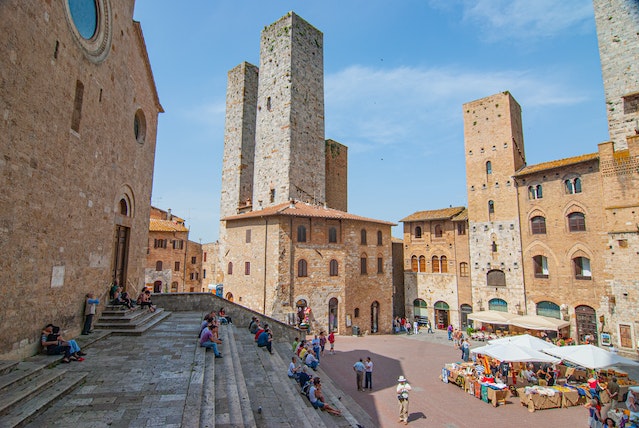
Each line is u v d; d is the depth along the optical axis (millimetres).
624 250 30984
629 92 33781
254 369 18016
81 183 16094
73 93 15000
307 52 48594
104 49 18000
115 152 20016
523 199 40594
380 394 21828
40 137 12742
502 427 17562
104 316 19031
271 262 38062
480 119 45531
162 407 9555
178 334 18969
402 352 33094
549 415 19031
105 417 8875
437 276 50312
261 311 38000
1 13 10625
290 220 38750
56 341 13281
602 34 36000
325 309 39781
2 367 10164
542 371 24125
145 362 13617
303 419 12633
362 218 44531
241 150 51562
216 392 12047
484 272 43188
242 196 51031
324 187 48656
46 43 12906
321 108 49656
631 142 31188
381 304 45875
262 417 12672
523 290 39594
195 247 68125
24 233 12016
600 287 33812
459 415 18938
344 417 16062
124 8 20516
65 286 14992
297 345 27078
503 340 26438
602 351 21578
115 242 21266
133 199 23594
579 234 35625
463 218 47281
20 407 8859
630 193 31000
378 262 46500
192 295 28766
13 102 11242
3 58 10758
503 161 42812
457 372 23719
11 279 11391
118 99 20156
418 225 53344
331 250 41219
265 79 48781
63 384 10664
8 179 11125
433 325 49969
